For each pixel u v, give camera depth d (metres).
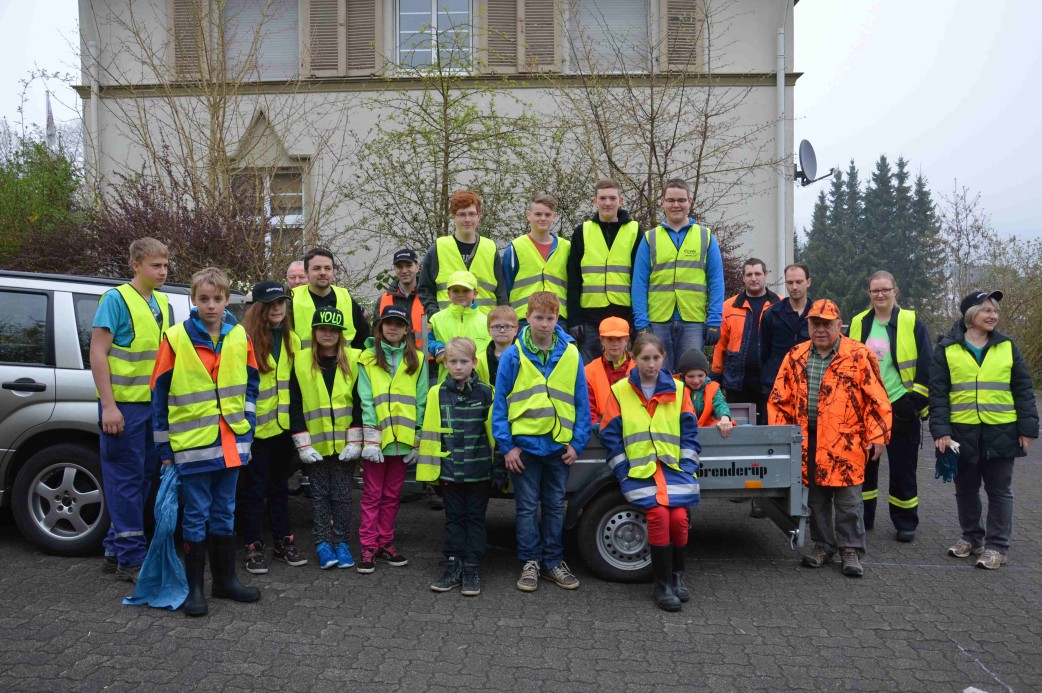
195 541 4.50
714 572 5.46
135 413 4.87
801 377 5.57
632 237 6.14
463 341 5.04
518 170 10.66
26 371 5.29
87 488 5.34
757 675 3.91
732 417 6.02
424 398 5.41
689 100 10.44
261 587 4.95
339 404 5.30
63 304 5.46
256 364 4.80
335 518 5.38
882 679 3.89
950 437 5.71
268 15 12.01
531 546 5.06
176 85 11.37
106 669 3.80
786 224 11.70
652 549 4.81
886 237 62.97
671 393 4.88
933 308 22.48
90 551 5.32
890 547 6.05
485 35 11.77
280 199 10.68
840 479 5.36
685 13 11.12
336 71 11.89
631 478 4.87
